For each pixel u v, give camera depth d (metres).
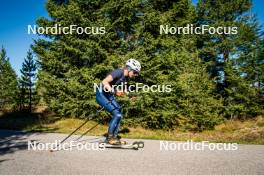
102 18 12.54
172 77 12.78
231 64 22.25
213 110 16.03
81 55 12.39
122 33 13.44
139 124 12.14
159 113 12.16
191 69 15.21
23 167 3.90
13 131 8.26
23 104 28.42
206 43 23.83
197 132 12.91
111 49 12.59
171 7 15.38
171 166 4.09
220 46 23.34
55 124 11.54
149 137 7.32
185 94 13.37
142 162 4.30
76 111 12.60
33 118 14.38
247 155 4.95
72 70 12.45
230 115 22.36
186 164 4.22
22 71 27.69
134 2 12.16
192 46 17.94
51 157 4.53
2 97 30.22
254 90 21.47
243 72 21.94
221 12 24.06
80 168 3.89
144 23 12.77
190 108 13.49
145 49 12.41
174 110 12.98
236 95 21.52
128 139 6.80
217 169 3.96
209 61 23.72
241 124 16.98
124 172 3.74
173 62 12.86
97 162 4.25
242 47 22.83
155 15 13.04
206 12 24.73
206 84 15.88
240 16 24.33
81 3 12.71
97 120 12.30
